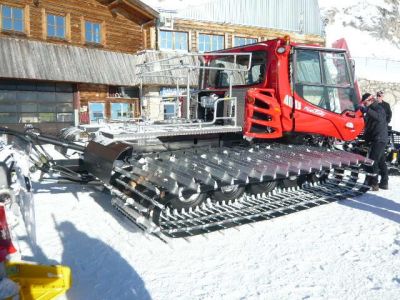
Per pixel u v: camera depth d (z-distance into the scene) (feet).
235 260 12.50
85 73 44.01
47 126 45.09
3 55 39.27
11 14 41.57
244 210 16.72
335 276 11.37
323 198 19.29
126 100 50.24
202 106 20.53
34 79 40.75
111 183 15.14
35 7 42.93
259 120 17.79
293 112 18.34
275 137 18.39
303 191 20.26
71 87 46.62
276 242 13.97
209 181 14.23
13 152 12.24
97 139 16.44
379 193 21.22
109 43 48.83
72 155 19.53
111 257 12.65
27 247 13.15
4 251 8.76
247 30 60.29
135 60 49.21
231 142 18.88
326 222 16.14
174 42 54.54
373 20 115.03
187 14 55.11
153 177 13.82
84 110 47.06
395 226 15.62
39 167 15.99
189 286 10.78
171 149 16.76
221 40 58.23
